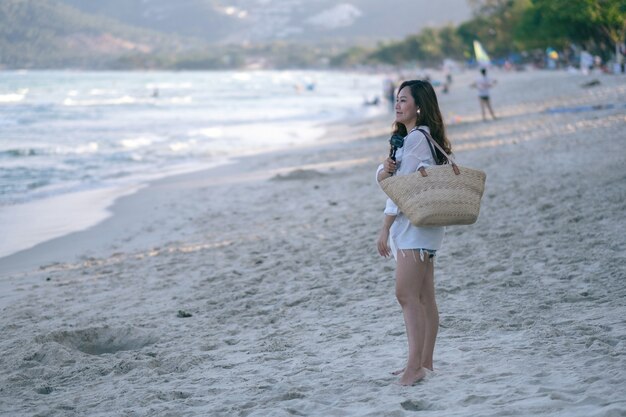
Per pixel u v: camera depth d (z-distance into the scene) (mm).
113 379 6004
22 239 12875
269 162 22734
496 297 7332
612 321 6160
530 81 56031
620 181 12203
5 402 5531
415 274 4973
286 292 8398
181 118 45875
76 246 12297
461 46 183500
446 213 4652
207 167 22344
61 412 5230
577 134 19281
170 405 5137
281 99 74062
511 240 9555
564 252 8703
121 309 8273
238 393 5297
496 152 18141
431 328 5289
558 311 6711
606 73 51875
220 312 7824
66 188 18703
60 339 7082
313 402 4906
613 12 55406
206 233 12445
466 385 4953
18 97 79438
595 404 4316
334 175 18172
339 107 57656
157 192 17641
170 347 6762
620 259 8102
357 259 9578
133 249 11711
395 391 4973
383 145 25500
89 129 37500
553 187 12562
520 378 4973
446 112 35156
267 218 13273
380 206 13195
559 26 65438
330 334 6684
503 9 131625
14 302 8891
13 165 23312
